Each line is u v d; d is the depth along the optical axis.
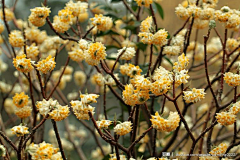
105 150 2.11
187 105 1.26
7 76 3.01
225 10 1.18
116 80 1.13
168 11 2.26
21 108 1.12
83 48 1.12
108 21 1.23
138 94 1.03
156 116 1.02
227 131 2.08
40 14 1.19
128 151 1.07
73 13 1.27
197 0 1.26
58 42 1.32
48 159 1.05
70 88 3.14
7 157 1.13
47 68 1.07
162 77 1.04
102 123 1.04
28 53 1.25
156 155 1.34
